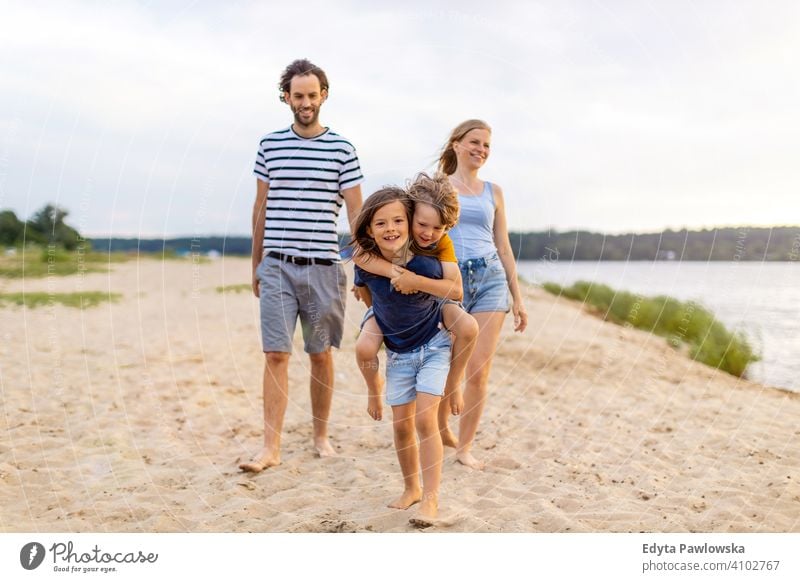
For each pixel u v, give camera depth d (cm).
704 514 346
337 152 411
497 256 409
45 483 381
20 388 589
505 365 722
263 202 432
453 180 411
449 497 362
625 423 518
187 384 623
